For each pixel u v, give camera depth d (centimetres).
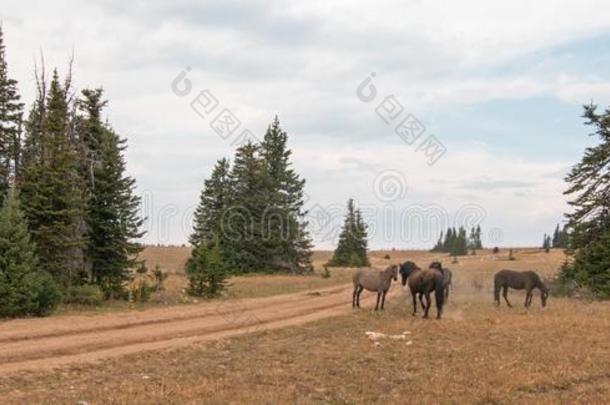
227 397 1277
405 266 3175
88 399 1248
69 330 2167
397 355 1788
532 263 9281
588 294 4175
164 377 1480
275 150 7731
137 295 3531
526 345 1909
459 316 2808
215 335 2244
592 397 1317
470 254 14262
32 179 3288
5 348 1805
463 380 1453
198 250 4134
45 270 3178
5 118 3669
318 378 1488
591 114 4572
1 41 3756
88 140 3922
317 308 3269
